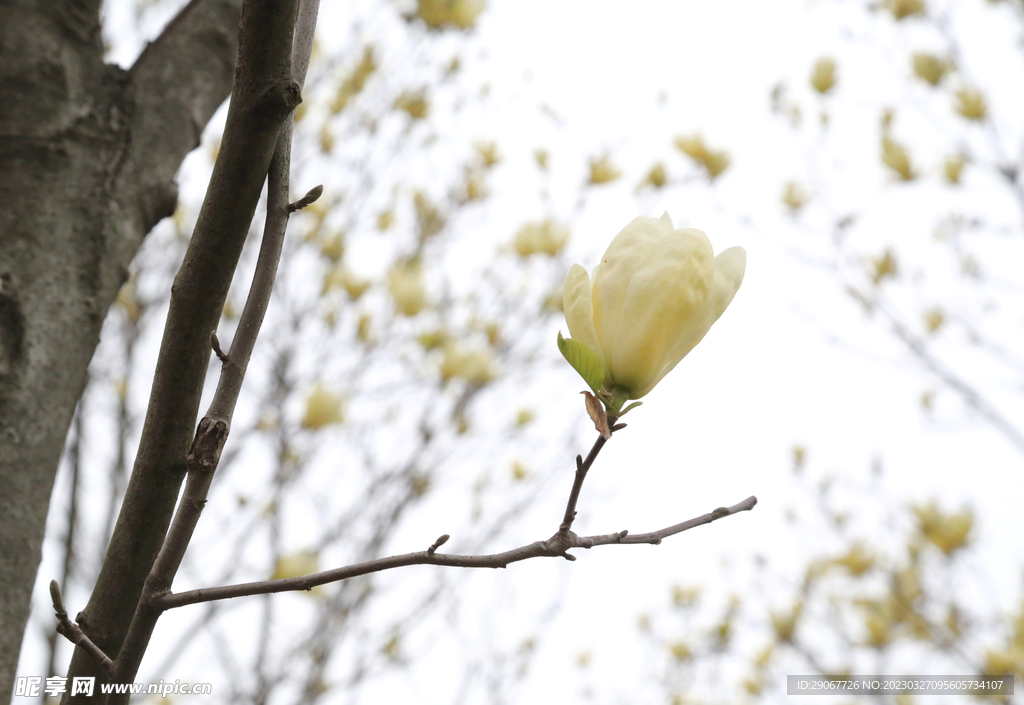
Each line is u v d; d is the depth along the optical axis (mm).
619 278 1081
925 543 3322
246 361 1071
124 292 2787
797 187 3398
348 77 3256
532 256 3086
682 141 3227
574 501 1078
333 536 2863
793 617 3684
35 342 1261
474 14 3195
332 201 3182
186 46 1409
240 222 1049
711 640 4301
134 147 1347
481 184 3408
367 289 2941
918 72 3164
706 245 1081
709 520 1126
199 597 1059
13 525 1225
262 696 2619
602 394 1072
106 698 1063
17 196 1293
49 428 1255
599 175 3107
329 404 2061
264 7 1025
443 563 1069
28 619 1230
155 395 1064
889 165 3314
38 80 1328
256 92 1035
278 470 2756
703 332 1087
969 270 3230
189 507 1059
